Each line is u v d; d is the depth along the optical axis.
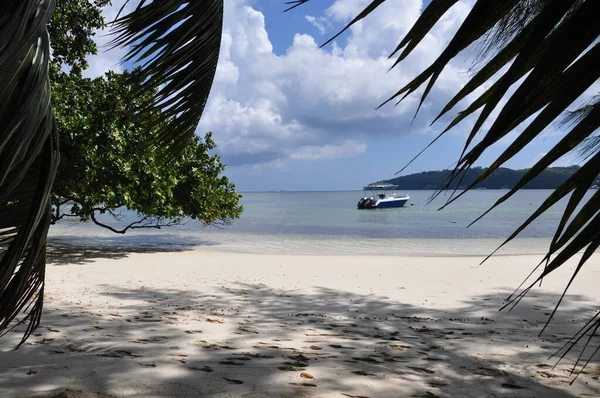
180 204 17.66
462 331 5.75
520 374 3.94
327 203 112.12
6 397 2.95
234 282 10.01
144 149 3.76
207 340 4.82
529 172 0.91
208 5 2.83
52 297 7.44
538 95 0.85
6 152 1.17
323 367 3.92
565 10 0.82
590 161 0.89
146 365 3.75
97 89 13.87
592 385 3.68
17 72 1.11
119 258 14.24
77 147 13.09
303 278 10.73
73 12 14.13
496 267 12.66
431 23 0.98
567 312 7.20
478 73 0.96
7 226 1.79
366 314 6.94
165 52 2.75
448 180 0.91
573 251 0.86
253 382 3.43
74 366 3.65
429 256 15.73
